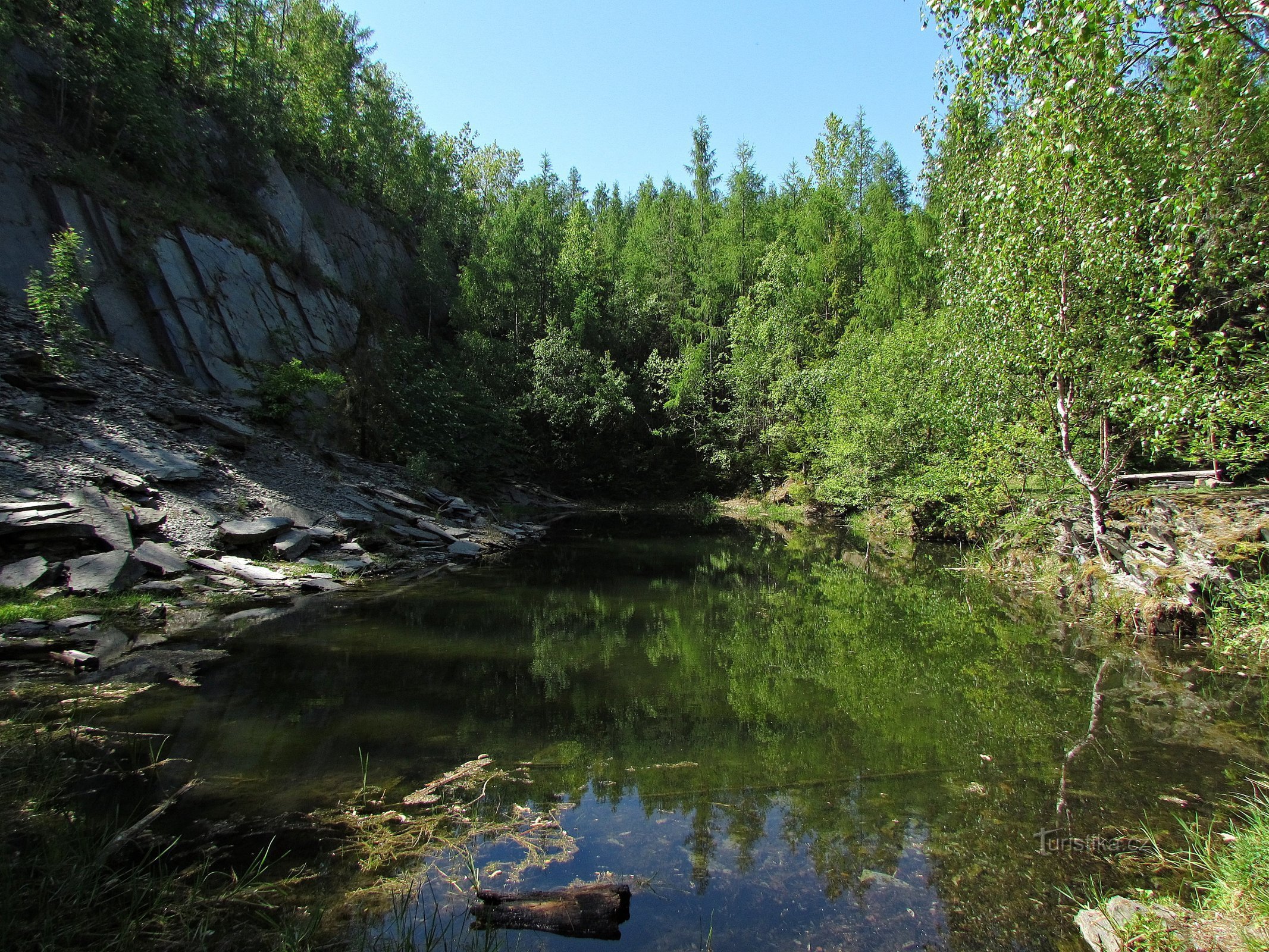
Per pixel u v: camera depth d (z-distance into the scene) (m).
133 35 18.45
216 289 18.53
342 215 30.98
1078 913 3.30
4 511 8.41
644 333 37.50
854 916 3.34
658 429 34.22
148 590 8.91
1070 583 11.05
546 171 44.88
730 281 36.84
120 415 12.32
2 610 7.30
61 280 12.60
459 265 37.69
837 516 25.98
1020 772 5.01
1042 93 7.03
